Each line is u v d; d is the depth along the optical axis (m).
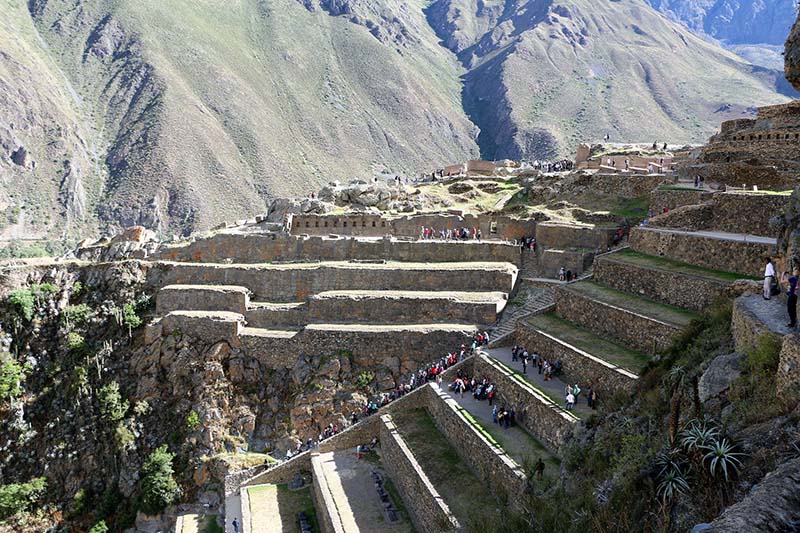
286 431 50.72
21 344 59.53
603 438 28.16
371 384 51.75
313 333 54.06
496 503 32.88
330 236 65.38
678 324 35.47
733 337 26.41
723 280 37.06
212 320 56.28
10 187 182.12
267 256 64.88
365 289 58.91
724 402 22.27
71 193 185.12
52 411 55.22
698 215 46.91
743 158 57.16
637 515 20.44
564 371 39.78
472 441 37.16
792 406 18.62
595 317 42.38
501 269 56.97
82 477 51.53
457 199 75.94
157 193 182.88
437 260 61.50
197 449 50.12
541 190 73.06
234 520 43.00
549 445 34.69
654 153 85.94
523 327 45.38
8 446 53.56
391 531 35.47
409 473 38.03
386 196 73.75
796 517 12.76
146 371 55.94
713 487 18.06
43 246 158.38
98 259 67.62
